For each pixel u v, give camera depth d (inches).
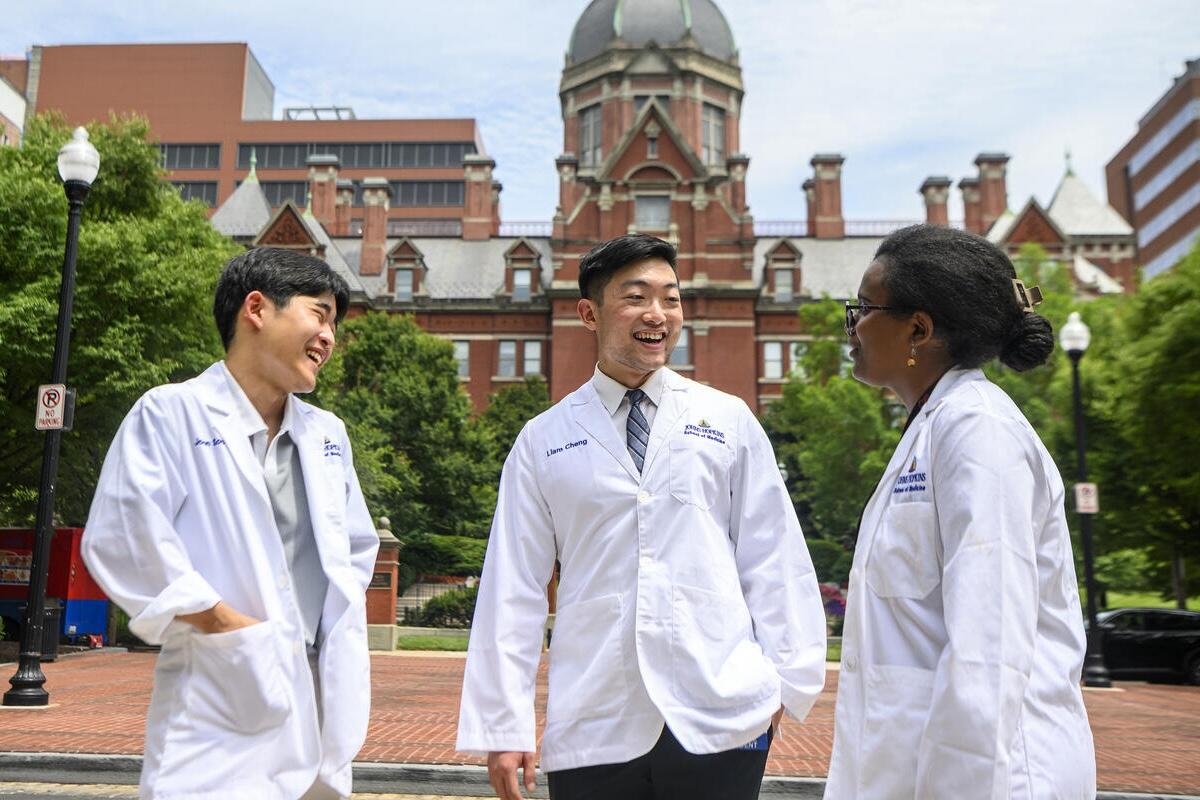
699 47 2242.9
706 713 97.3
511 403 1702.8
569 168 2054.6
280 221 1804.9
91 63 3595.0
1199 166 2583.7
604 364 112.6
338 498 106.2
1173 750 321.4
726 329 1726.1
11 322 643.5
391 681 520.4
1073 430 969.5
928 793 73.0
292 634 96.3
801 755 295.6
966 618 73.4
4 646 644.1
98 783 247.4
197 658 91.6
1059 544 82.2
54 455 397.7
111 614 716.7
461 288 1907.0
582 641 102.8
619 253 110.5
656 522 104.3
